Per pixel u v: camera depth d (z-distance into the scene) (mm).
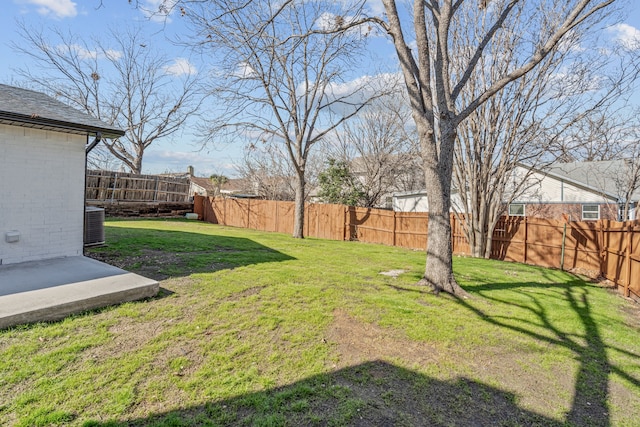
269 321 3861
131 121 20453
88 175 15094
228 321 3799
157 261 6754
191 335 3377
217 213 19078
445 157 5434
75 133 5977
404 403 2477
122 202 16578
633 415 2488
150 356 2906
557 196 15047
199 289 4941
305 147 13008
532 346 3621
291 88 12312
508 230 10297
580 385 2891
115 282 4449
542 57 4871
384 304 4664
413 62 5512
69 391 2354
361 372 2879
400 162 17969
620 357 3486
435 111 9031
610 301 5734
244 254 8258
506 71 9508
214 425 2100
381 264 7977
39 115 5066
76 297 3797
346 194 17844
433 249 5547
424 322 4070
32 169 5512
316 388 2592
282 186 22422
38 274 4691
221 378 2643
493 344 3600
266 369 2826
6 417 2064
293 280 5801
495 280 6867
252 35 6582
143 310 3973
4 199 5215
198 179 36250
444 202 5477
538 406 2547
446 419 2318
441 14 5445
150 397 2346
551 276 7730
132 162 20906
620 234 6734
